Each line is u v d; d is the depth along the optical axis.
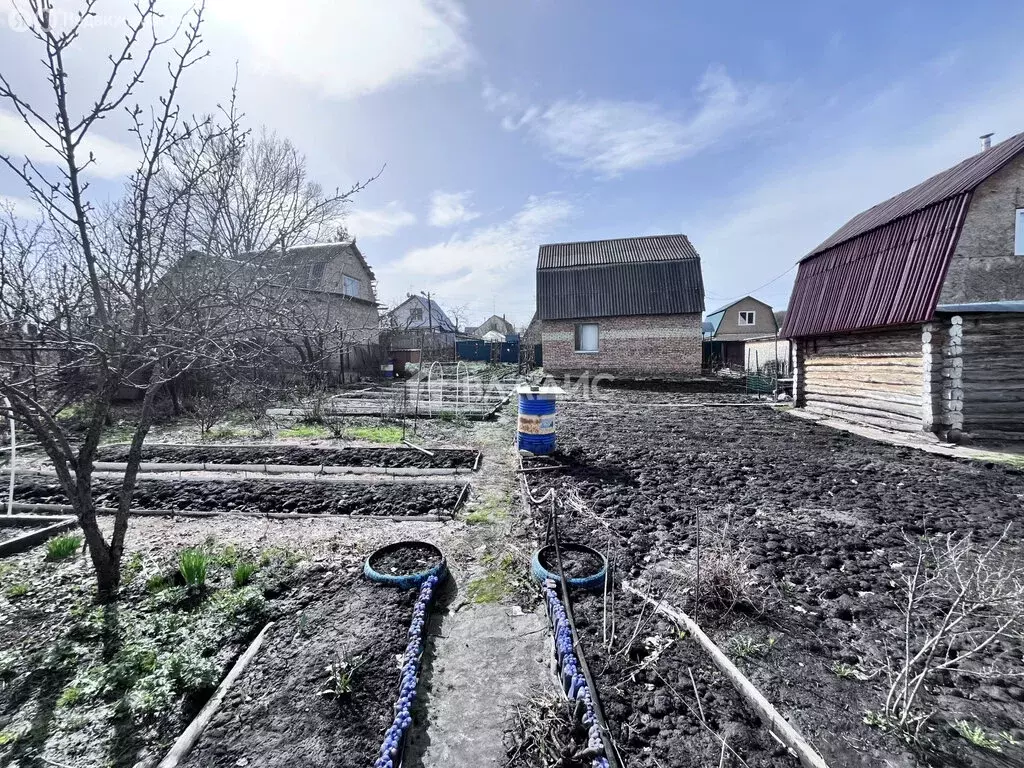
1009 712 1.97
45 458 6.48
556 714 1.97
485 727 1.98
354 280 20.94
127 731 1.98
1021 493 4.75
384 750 1.76
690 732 1.88
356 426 8.91
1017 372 6.84
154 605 2.83
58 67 2.39
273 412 9.89
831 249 9.80
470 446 7.16
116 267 3.07
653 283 17.80
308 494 4.81
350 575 3.18
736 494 4.78
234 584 3.06
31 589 3.05
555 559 3.28
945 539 3.67
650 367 17.69
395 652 2.38
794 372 11.14
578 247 20.80
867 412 8.66
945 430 7.06
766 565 3.25
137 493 4.79
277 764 1.76
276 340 4.93
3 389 2.53
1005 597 2.23
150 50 2.62
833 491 4.86
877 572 3.16
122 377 2.94
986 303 6.66
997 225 8.42
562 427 8.74
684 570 3.12
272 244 3.74
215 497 4.71
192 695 2.17
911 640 2.44
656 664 2.26
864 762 1.75
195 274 3.42
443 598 2.99
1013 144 7.12
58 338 2.75
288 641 2.48
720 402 12.17
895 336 7.89
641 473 5.58
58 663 2.36
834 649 2.39
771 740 1.86
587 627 2.57
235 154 3.37
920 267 7.27
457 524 4.16
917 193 8.85
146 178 2.73
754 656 2.34
